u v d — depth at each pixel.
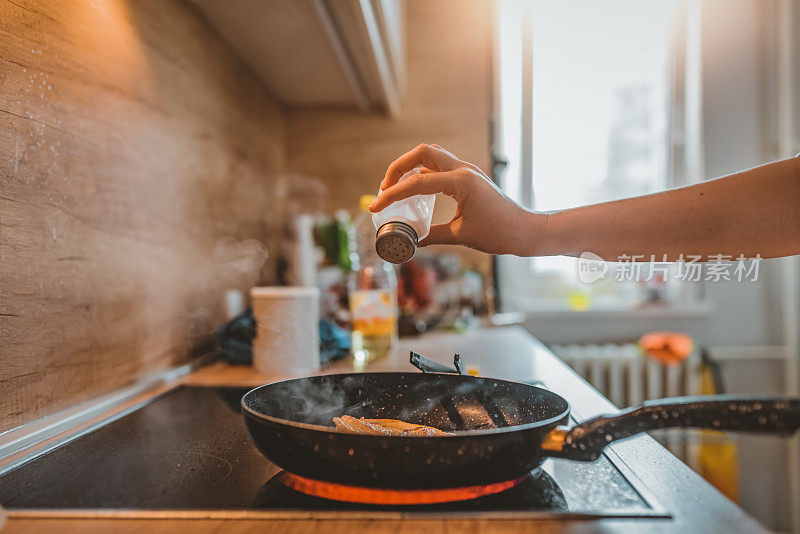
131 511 0.47
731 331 2.56
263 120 1.86
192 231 1.25
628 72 2.71
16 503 0.50
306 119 2.17
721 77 2.57
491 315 2.03
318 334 1.21
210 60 1.35
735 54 2.56
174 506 0.49
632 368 2.40
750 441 2.46
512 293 2.74
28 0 0.70
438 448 0.47
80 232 0.82
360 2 1.16
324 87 1.89
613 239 0.69
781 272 2.54
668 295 2.63
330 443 0.48
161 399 0.93
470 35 2.21
